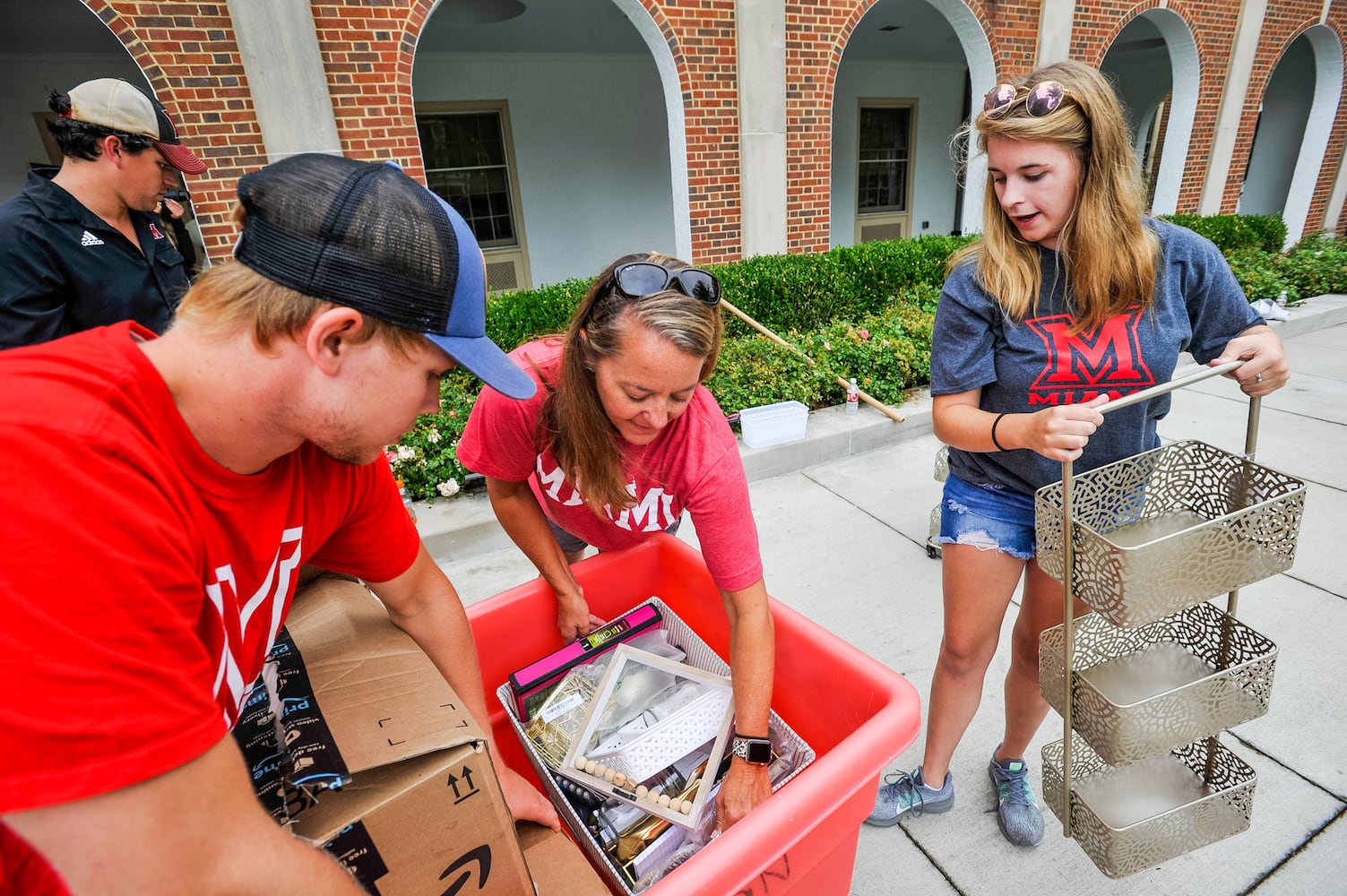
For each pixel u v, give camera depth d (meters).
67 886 0.48
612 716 1.23
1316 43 8.85
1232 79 8.33
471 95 8.25
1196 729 1.05
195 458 0.59
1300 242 8.67
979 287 1.24
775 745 1.23
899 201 11.67
